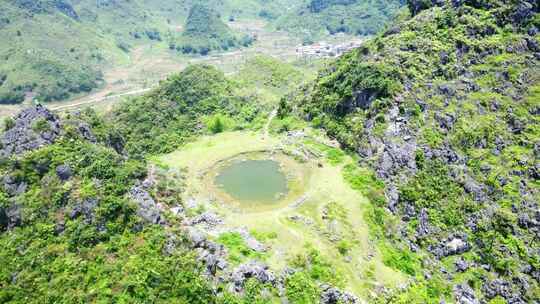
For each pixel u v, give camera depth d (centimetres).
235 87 17238
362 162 11119
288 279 7788
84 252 7269
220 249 7956
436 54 12519
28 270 7100
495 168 10469
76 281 6900
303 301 7556
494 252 9181
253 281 7544
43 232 7519
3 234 7694
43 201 7844
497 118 11362
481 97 11706
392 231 9594
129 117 15662
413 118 11262
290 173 11244
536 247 9181
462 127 11069
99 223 7581
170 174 10969
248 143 13112
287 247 8469
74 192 7906
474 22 13162
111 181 8188
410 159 10656
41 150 8450
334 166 11275
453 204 9981
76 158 8419
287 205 9838
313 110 13500
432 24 13488
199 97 16238
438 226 9662
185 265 7181
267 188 10594
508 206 9812
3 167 8294
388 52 12912
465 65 12431
